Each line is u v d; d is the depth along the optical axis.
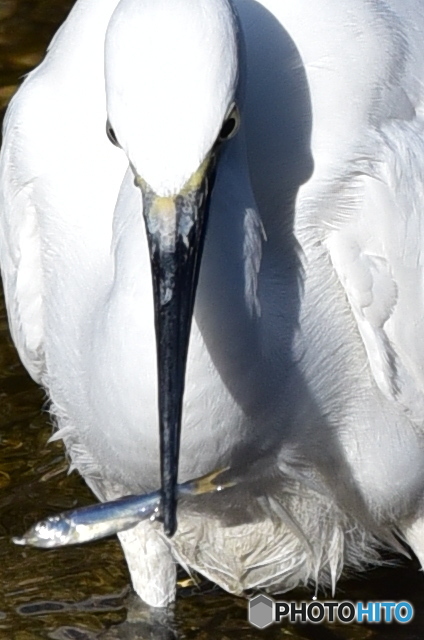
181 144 5.52
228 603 8.29
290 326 6.99
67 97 7.33
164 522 6.03
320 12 7.03
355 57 7.01
